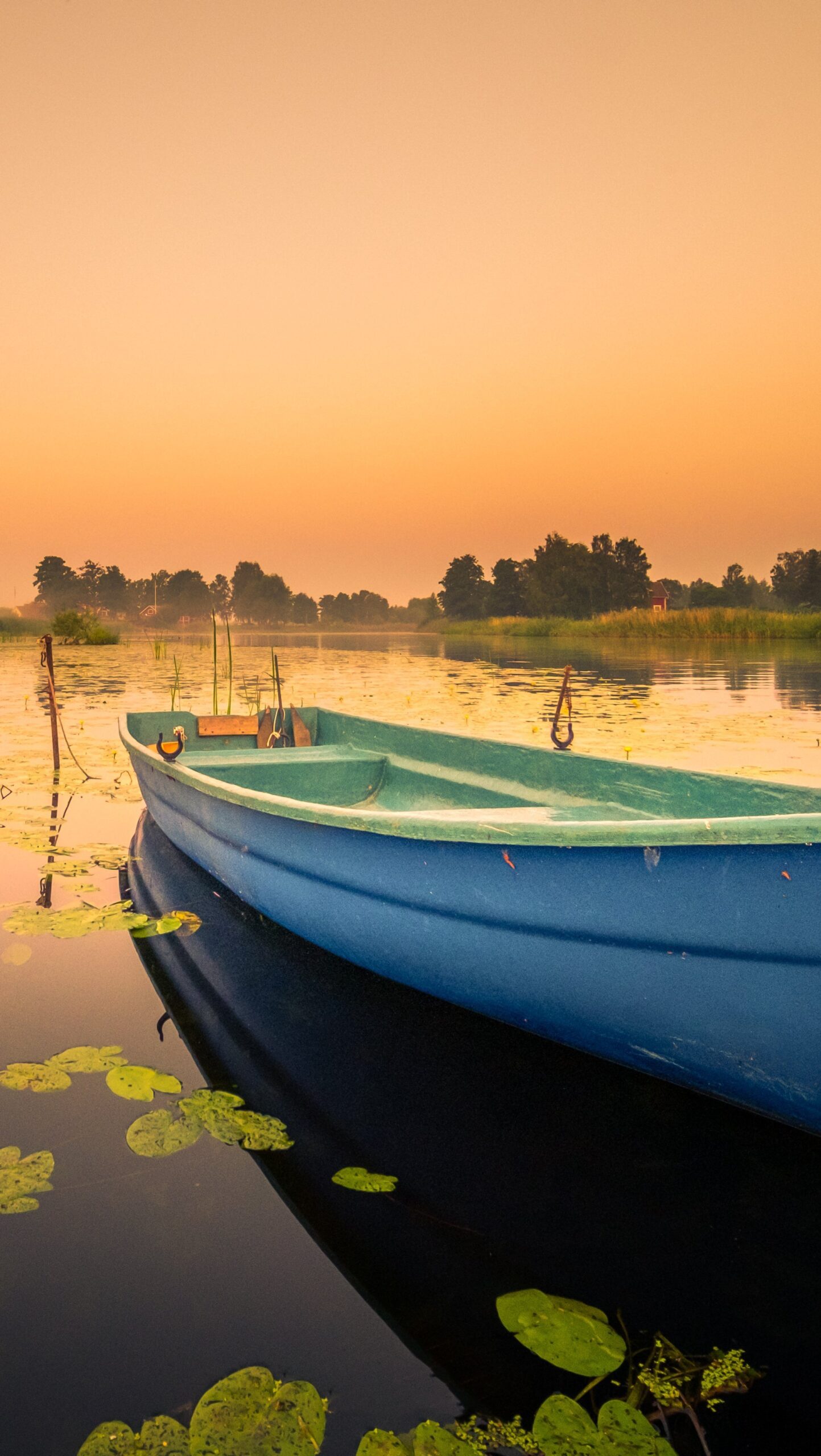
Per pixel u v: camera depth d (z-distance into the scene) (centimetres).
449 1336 153
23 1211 182
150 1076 237
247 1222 182
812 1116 203
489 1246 177
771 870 181
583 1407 137
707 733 794
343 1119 224
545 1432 130
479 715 935
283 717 570
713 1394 141
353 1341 151
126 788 619
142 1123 214
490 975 247
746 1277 170
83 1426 133
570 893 213
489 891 231
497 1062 256
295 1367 145
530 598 9619
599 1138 217
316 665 2044
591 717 922
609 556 9956
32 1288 162
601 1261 173
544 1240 179
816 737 772
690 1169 205
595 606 9456
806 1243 180
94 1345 150
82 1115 219
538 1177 201
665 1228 184
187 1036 266
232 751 508
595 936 214
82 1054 250
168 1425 132
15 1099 225
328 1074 247
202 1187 193
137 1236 177
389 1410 137
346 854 270
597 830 198
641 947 207
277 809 289
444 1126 221
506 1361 147
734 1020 200
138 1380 143
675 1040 215
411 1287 165
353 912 283
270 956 334
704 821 184
